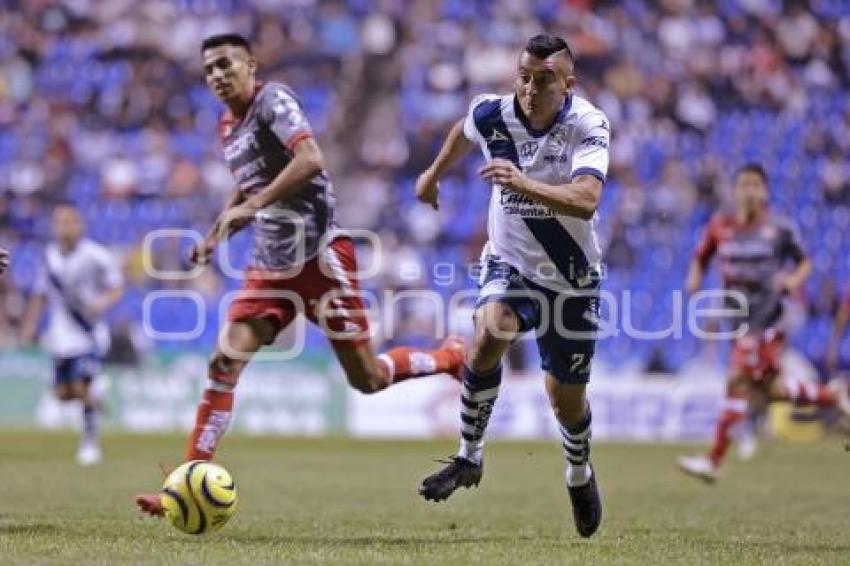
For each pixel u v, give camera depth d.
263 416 76.31
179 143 96.38
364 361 27.84
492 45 103.00
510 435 75.94
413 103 100.44
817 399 45.62
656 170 96.88
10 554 20.84
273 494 36.91
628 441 75.06
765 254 44.91
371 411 76.31
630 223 91.56
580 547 23.83
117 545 22.47
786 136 101.62
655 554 22.84
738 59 105.81
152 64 101.12
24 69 100.62
